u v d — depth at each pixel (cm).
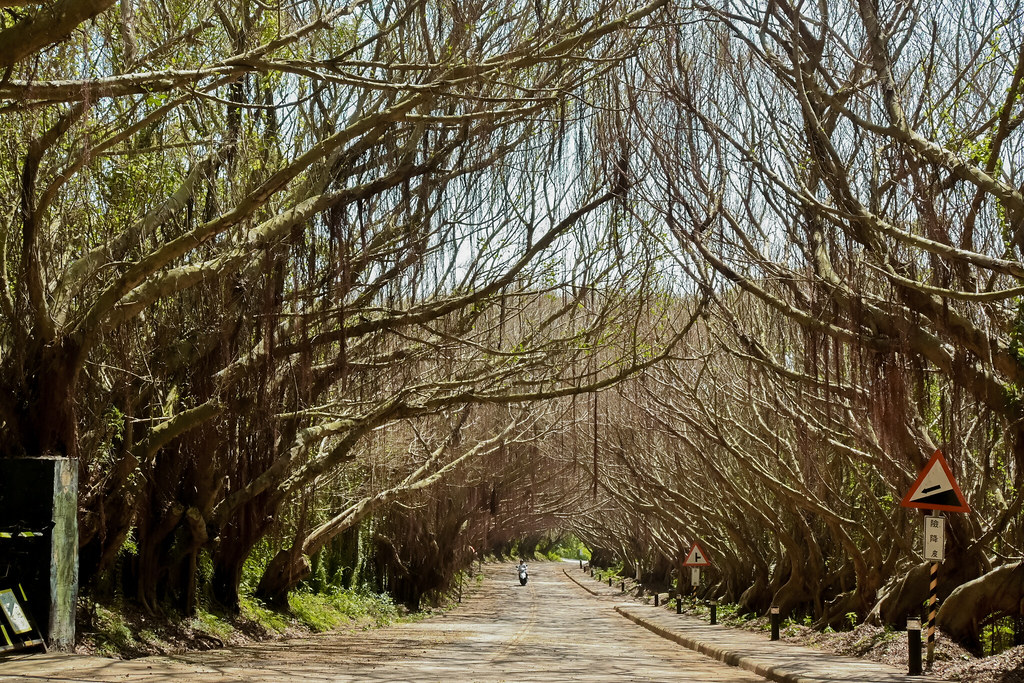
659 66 1809
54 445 1432
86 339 1414
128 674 1161
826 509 2641
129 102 1584
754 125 1853
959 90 1623
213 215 1759
